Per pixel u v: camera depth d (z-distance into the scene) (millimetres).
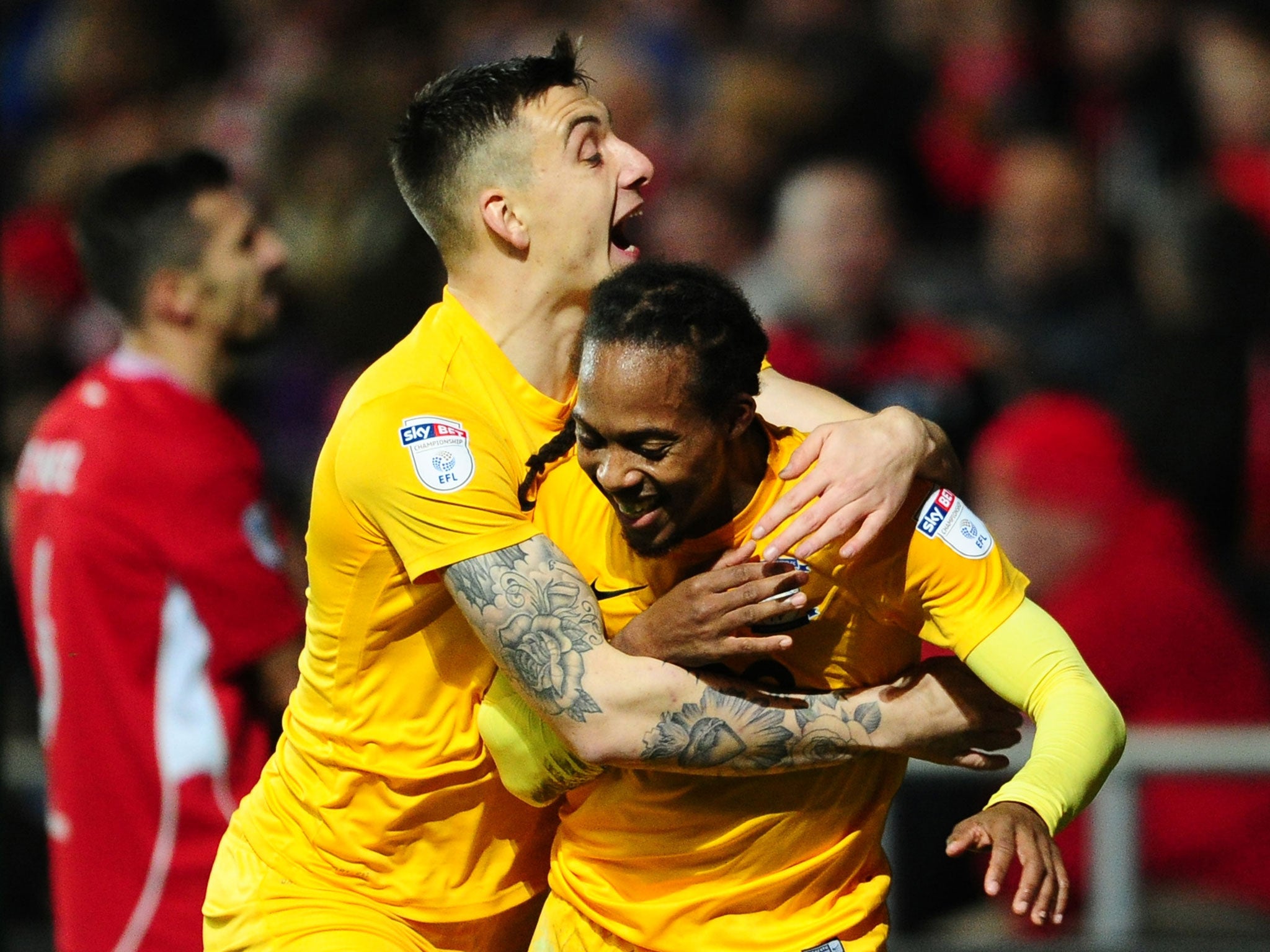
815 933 12133
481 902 13156
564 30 13094
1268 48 33531
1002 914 19375
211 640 16984
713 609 11297
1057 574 20000
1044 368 26172
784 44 33031
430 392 12297
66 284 30031
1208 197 27047
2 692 20297
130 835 16844
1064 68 34094
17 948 20766
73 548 16875
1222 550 22266
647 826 12164
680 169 30750
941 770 18719
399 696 12719
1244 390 22391
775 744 11609
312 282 26891
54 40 37219
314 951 12906
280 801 13398
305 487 23547
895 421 11570
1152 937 18609
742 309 11258
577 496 12219
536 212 12383
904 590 11688
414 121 12719
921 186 31391
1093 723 11266
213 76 37312
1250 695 19594
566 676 11586
